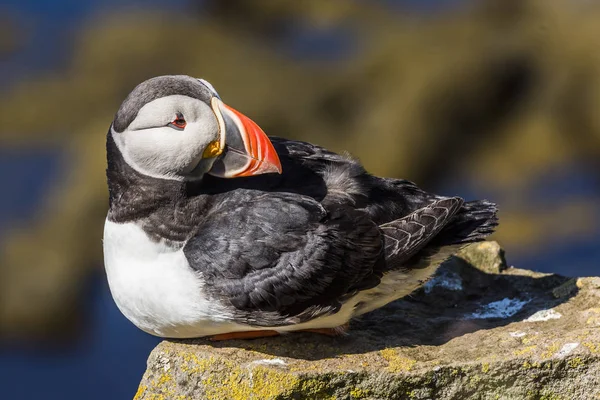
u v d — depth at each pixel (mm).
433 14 18906
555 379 6109
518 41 17781
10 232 16359
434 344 6566
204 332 6215
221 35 18828
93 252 16234
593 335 6234
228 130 5945
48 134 18312
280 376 5977
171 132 5855
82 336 15398
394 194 6531
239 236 5941
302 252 5922
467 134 17547
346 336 6613
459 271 7676
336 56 18688
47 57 19844
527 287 7469
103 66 18703
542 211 16875
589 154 17484
